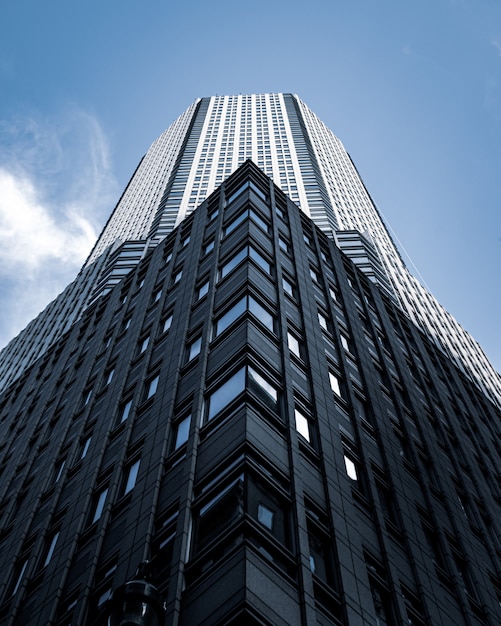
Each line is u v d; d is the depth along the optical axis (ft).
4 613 101.04
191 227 190.90
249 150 426.10
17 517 127.03
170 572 77.66
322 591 78.43
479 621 104.53
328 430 109.60
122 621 54.80
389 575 93.76
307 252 176.24
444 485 135.54
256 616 67.36
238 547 74.59
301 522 83.66
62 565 99.66
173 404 112.06
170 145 496.23
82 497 112.88
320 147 466.70
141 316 164.35
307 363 122.83
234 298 127.44
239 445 88.53
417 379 178.70
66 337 213.87
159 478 97.19
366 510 103.35
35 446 152.46
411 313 256.11
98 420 135.74
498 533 138.41
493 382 296.51
